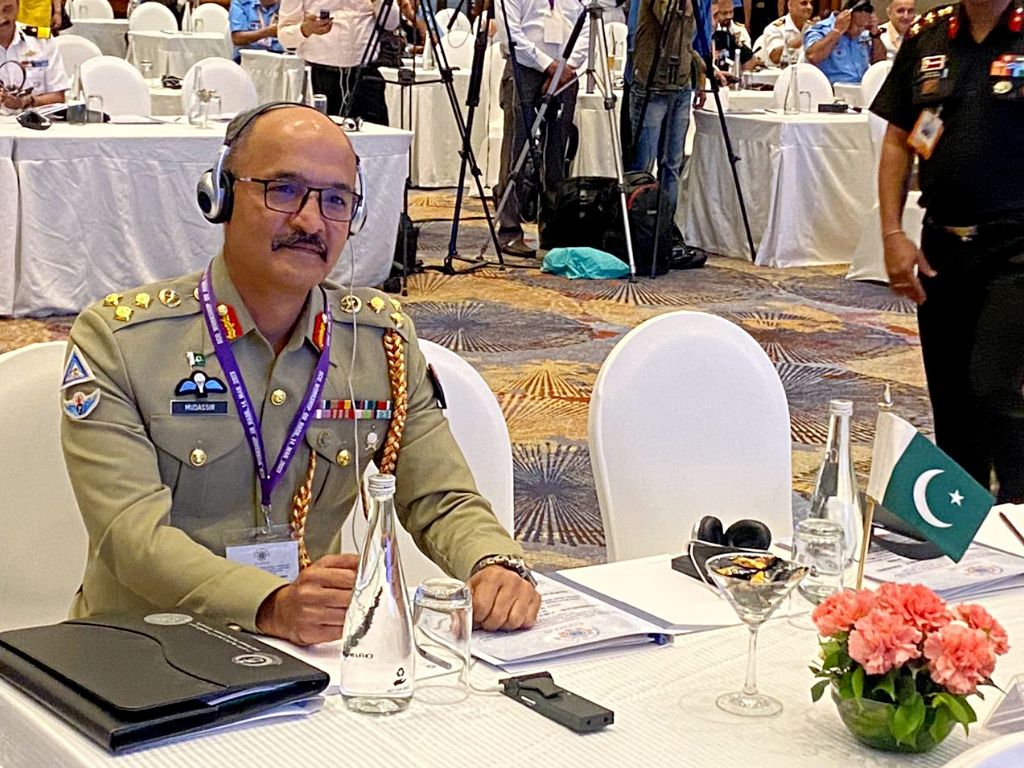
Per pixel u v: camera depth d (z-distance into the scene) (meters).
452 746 1.32
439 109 10.75
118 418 1.81
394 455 1.96
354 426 1.93
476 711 1.41
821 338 6.28
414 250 7.41
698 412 2.45
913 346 6.19
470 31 10.88
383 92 8.05
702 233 8.47
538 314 6.55
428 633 1.48
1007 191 3.16
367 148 6.58
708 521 1.96
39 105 6.54
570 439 4.70
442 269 7.50
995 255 3.20
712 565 1.48
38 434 2.08
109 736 1.27
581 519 3.98
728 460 2.47
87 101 6.45
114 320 1.84
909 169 3.39
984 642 1.29
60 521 2.10
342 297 1.97
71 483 1.89
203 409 1.84
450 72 7.48
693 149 8.44
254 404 1.87
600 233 7.77
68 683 1.36
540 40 7.73
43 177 5.75
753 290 7.35
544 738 1.34
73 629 1.51
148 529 1.76
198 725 1.32
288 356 1.89
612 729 1.37
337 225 1.86
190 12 10.54
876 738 1.32
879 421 1.69
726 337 2.51
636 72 7.80
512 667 1.53
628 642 1.62
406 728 1.36
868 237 7.62
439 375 2.28
